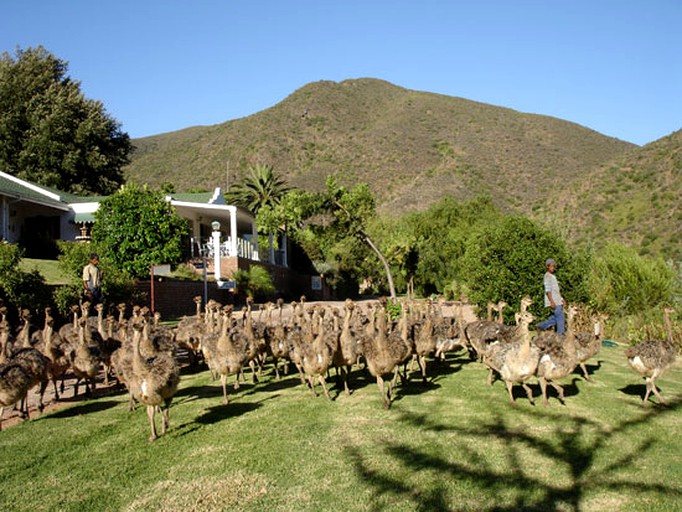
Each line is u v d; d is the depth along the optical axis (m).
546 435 7.71
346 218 25.86
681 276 20.73
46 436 8.03
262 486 6.35
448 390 10.25
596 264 21.00
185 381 11.64
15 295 16.27
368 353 9.03
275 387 10.91
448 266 37.56
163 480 6.57
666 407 9.09
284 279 42.53
